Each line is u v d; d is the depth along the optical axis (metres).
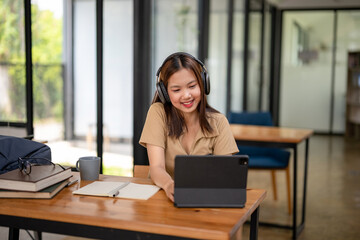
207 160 1.40
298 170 5.50
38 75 5.09
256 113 4.05
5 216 1.37
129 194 1.53
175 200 1.41
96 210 1.35
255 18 6.55
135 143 3.43
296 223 3.16
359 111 8.64
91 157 1.81
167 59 1.70
